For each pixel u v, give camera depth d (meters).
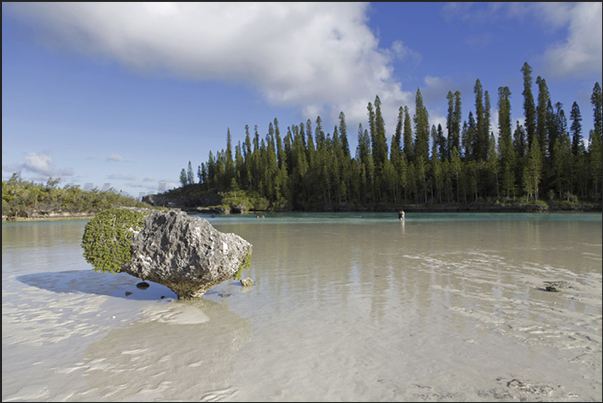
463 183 82.25
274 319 5.78
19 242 18.22
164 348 4.70
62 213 54.22
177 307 6.66
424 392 3.49
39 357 4.44
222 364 4.20
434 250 13.48
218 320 5.81
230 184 145.00
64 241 18.73
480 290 7.28
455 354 4.32
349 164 108.62
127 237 7.23
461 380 3.72
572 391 3.47
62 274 9.77
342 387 3.62
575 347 4.47
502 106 90.62
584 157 76.25
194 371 4.03
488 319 5.54
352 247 14.88
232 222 42.94
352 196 105.12
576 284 7.70
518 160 81.75
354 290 7.47
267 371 4.00
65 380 3.85
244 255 7.90
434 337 4.85
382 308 6.20
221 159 160.50
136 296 7.56
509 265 10.06
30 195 51.72
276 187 110.81
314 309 6.25
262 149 143.50
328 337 4.95
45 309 6.53
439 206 82.31
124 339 5.04
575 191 77.62
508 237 18.58
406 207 86.62
